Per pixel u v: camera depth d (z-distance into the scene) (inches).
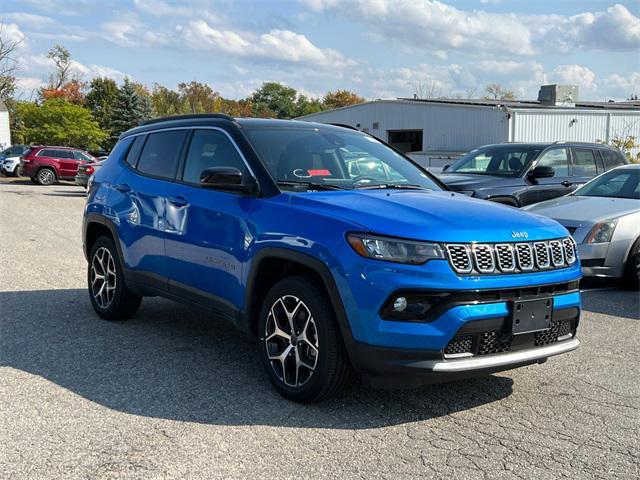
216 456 132.8
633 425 152.1
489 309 146.1
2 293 288.8
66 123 1887.3
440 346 142.2
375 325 143.9
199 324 239.1
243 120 202.4
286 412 156.6
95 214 242.5
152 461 130.2
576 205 324.8
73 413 154.4
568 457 135.2
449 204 167.2
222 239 182.2
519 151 422.0
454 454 135.6
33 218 610.9
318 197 167.9
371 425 149.8
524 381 182.4
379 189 185.5
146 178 222.4
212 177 174.7
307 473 126.1
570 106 1243.2
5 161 1365.7
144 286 219.3
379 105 1370.6
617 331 237.1
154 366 190.1
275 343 168.9
